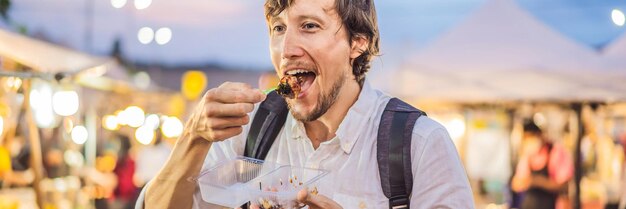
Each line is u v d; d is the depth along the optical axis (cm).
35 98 623
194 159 155
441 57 726
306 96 158
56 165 768
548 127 812
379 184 163
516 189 724
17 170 706
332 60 156
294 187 155
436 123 165
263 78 945
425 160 159
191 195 161
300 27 156
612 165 778
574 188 721
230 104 142
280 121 178
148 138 841
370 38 164
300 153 173
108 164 873
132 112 842
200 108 147
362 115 166
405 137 161
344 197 164
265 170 161
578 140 731
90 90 895
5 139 658
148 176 826
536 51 696
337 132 165
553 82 687
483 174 823
